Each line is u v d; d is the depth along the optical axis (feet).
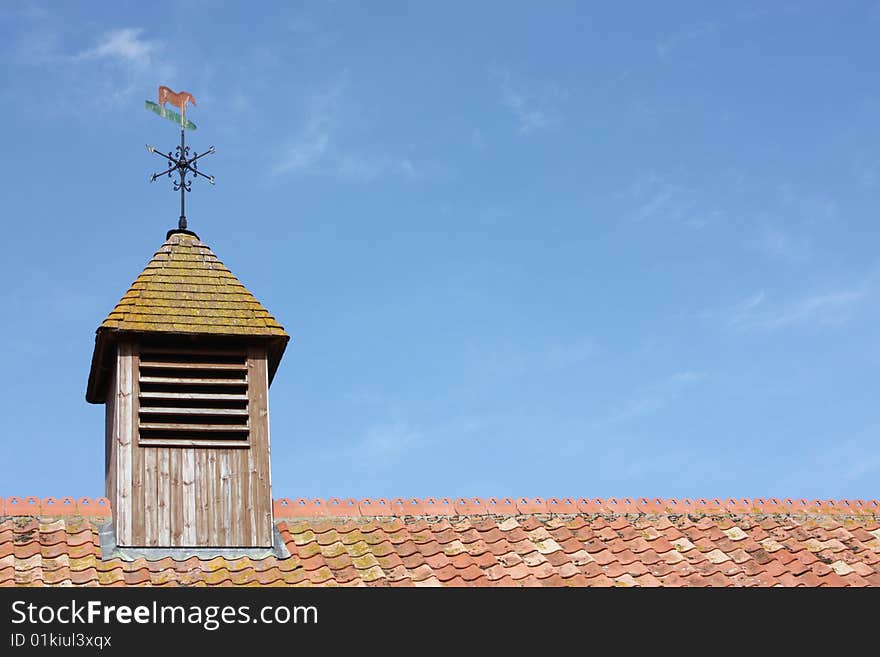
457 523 62.80
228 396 62.28
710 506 65.98
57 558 57.11
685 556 61.93
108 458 66.28
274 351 64.13
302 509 62.18
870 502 67.77
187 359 63.00
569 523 63.57
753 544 63.21
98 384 66.28
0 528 58.49
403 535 61.52
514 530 62.59
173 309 63.21
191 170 68.08
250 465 61.11
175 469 60.29
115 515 59.26
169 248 66.28
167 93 67.51
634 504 65.31
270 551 59.77
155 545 58.80
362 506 62.80
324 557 59.36
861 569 61.93
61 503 60.23
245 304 64.34
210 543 59.41
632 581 59.31
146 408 61.21
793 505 66.80
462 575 58.75
